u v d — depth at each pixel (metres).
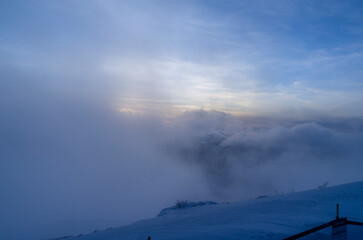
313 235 6.36
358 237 5.95
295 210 9.59
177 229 8.55
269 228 7.20
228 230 7.31
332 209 9.07
